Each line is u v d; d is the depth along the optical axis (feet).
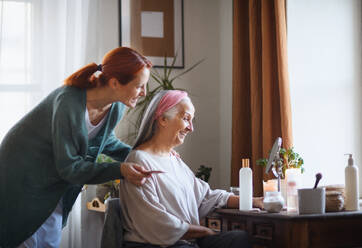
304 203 5.76
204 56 12.90
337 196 6.06
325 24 9.82
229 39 12.43
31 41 11.23
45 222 6.67
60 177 6.49
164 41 12.59
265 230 5.93
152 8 12.56
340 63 9.72
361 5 9.70
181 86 12.67
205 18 13.00
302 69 9.84
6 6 11.14
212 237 6.30
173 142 6.83
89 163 6.23
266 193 6.28
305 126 9.75
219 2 13.01
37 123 6.54
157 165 6.59
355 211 6.14
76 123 6.30
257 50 10.40
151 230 6.08
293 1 9.89
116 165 6.19
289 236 5.48
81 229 10.84
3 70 11.05
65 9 11.46
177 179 6.68
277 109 9.89
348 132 9.57
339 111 9.64
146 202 6.09
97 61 11.53
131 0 12.39
